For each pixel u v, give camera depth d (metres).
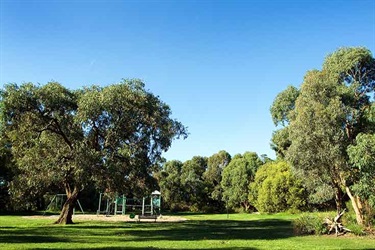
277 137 48.78
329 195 28.14
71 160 24.45
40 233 20.55
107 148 26.75
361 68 29.52
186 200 72.38
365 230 22.33
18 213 47.31
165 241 17.86
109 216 46.00
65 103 26.50
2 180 47.56
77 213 53.81
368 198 21.44
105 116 26.36
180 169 83.19
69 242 16.44
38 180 24.97
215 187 76.25
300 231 22.77
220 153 85.31
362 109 27.25
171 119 29.45
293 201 49.22
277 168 53.69
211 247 15.51
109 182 25.28
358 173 23.53
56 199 53.44
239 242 17.70
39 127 26.83
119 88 25.33
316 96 24.64
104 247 14.70
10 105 24.25
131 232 23.27
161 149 29.09
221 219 42.16
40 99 25.42
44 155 25.20
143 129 27.75
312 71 26.59
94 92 25.31
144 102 26.12
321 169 24.42
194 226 30.02
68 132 27.80
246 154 71.44
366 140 20.27
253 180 67.19
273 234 22.62
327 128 23.00
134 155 27.11
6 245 14.51
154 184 28.88
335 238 20.14
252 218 44.12
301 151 23.72
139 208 59.19
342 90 26.09
